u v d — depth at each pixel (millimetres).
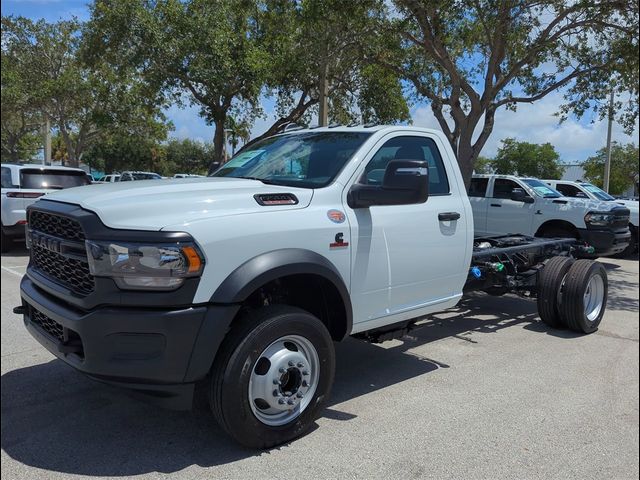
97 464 3252
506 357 5461
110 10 17594
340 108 19688
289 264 3367
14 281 9016
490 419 3996
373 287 4062
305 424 3598
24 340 5680
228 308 3127
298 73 16859
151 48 17797
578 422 3986
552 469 3342
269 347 3379
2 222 11844
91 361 3031
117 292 2988
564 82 13148
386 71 16406
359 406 4188
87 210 3154
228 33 17469
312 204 3723
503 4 10273
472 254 5352
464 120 12617
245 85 18344
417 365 5172
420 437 3689
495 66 12000
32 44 27734
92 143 42375
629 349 5836
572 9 10648
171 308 3016
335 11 10875
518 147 56719
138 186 3631
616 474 3309
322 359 3625
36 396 4230
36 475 3115
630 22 10930
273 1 13250
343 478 3166
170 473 3164
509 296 8547
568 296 6215
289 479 3137
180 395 3127
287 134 5000
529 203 12078
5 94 26688
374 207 4090
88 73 26781
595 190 15227
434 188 4715
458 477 3217
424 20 11250
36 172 12219
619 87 13133
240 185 3797
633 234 14773
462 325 6742
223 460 3324
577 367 5195
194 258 3025
